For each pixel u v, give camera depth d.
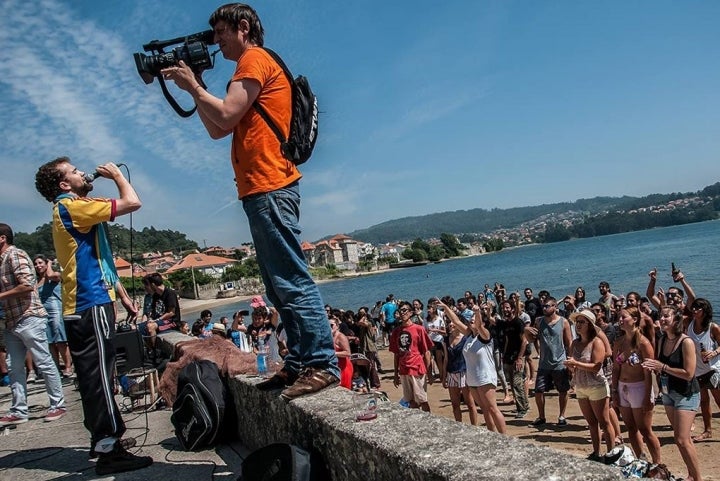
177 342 6.34
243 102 2.78
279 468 2.46
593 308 11.58
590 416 7.47
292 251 2.98
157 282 8.34
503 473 1.67
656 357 6.53
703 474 6.90
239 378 3.72
